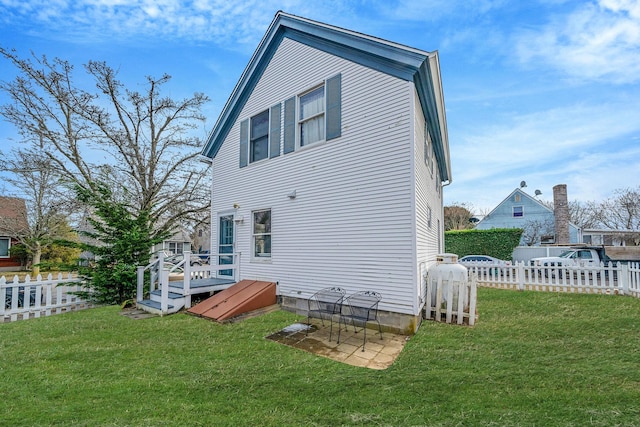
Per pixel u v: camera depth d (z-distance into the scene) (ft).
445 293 20.88
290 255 25.03
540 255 57.77
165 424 8.97
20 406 10.01
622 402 9.71
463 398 10.25
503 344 15.70
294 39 26.45
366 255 20.67
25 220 59.88
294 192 25.14
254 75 29.68
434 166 34.01
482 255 56.80
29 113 42.19
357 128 21.80
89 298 27.22
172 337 17.58
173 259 32.32
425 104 23.32
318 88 24.85
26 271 71.10
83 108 44.52
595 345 15.31
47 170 44.34
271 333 18.39
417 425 8.74
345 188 22.08
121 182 47.26
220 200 32.24
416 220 19.24
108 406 10.02
